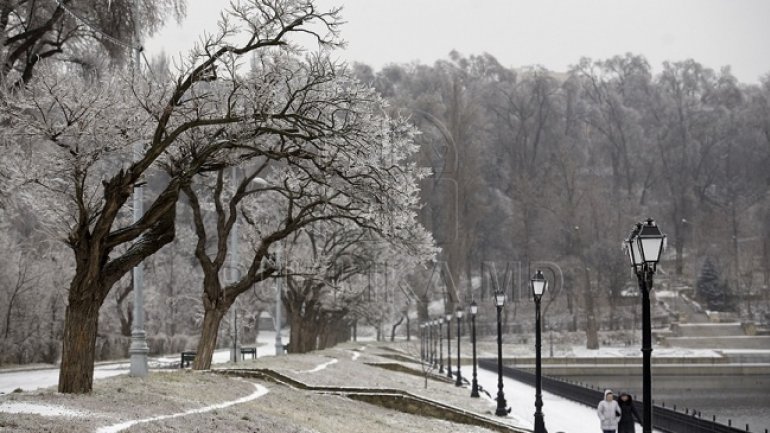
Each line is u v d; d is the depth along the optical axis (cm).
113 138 2406
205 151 2609
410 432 2950
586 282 13575
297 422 2512
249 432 2162
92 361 2308
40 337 6650
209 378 3112
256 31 2570
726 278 15812
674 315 14938
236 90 2714
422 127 13975
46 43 4975
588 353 12556
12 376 4897
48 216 3322
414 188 3222
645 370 2038
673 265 18700
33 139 2686
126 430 1786
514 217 16788
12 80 4234
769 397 8038
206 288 3522
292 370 3991
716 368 10975
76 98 2453
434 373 7506
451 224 13450
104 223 2245
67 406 1989
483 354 12419
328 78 2791
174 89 2825
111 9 4816
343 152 2827
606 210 16012
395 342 13325
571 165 16775
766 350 12875
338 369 4778
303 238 6138
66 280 6838
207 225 10762
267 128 2698
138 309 3183
